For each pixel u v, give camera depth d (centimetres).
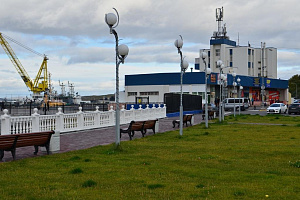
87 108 3528
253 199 665
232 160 1089
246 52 8131
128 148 1372
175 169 948
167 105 3975
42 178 848
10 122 1633
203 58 2384
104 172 914
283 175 879
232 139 1697
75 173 906
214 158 1127
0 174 897
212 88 6875
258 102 7912
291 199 664
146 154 1218
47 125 1930
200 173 896
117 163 1043
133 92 7150
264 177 851
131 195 696
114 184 787
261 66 8694
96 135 1977
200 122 3131
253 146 1418
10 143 1089
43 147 1309
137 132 2119
